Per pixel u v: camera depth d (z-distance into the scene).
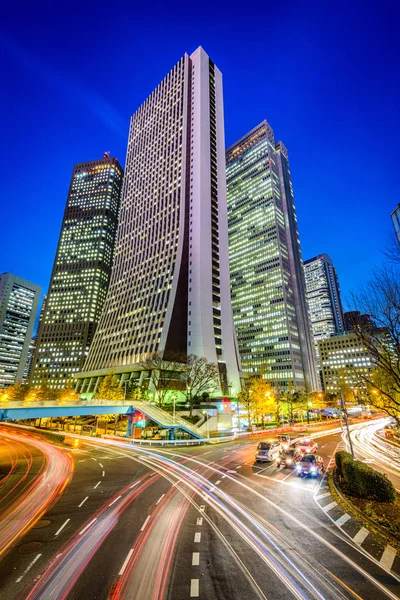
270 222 161.00
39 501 18.34
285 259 157.38
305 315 157.25
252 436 56.81
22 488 21.86
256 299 157.00
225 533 12.76
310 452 29.22
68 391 108.75
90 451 40.91
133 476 24.81
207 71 124.19
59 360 166.62
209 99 121.31
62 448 44.28
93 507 16.77
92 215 197.38
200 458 33.78
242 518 14.58
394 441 45.78
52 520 14.78
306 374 142.12
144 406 55.78
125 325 107.50
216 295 98.88
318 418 104.12
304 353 145.75
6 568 10.10
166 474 25.31
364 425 75.88
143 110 147.25
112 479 23.88
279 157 182.12
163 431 56.88
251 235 168.38
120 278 123.94
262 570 9.75
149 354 86.31
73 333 170.50
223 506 16.48
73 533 13.02
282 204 170.75
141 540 12.12
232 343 98.25
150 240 114.94
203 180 106.19
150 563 10.25
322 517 14.61
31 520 14.86
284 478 23.22
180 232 101.19
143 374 84.38
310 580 9.16
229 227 181.88
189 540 12.07
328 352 165.25
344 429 65.88
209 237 101.88
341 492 18.08
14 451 41.59
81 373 112.94
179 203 106.31
